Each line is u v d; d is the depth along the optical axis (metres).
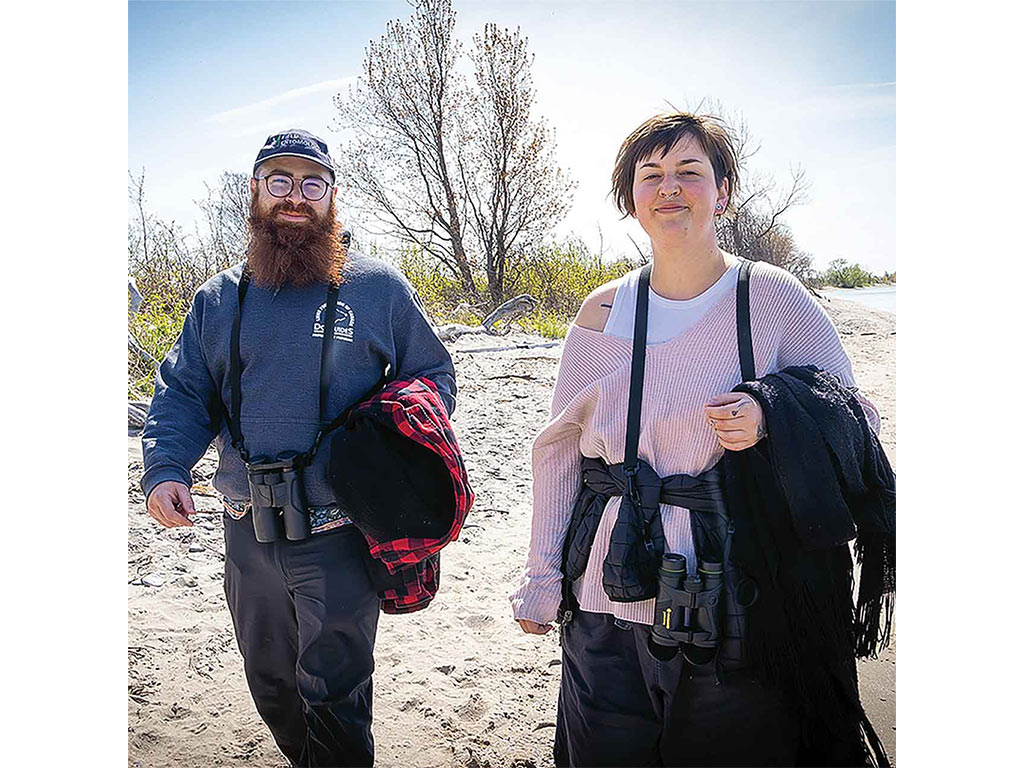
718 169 2.21
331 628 2.51
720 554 2.15
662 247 2.18
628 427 2.20
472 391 6.30
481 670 3.44
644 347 2.20
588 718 2.28
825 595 2.17
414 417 2.43
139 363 5.57
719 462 2.18
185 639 3.56
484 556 4.39
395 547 2.44
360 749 2.54
